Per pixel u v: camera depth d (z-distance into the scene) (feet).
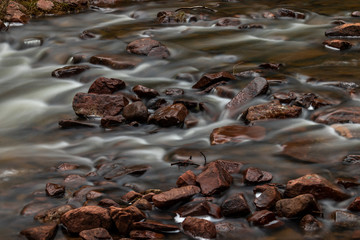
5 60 34.19
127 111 22.52
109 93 25.17
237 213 14.48
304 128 20.52
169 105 23.90
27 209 15.35
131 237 13.65
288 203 14.29
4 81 29.84
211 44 34.27
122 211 13.96
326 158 17.66
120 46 34.24
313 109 22.47
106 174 17.58
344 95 23.79
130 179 17.16
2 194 16.46
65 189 16.66
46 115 24.45
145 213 14.87
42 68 32.24
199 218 14.29
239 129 20.72
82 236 13.46
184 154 18.88
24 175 17.83
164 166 18.02
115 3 49.49
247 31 37.55
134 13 44.83
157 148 19.77
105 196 15.99
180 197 15.14
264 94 23.89
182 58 31.35
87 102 23.49
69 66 30.09
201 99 24.59
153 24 40.73
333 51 31.40
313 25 38.70
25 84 28.99
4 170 18.25
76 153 19.79
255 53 31.81
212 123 22.43
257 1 47.88
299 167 17.16
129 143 20.45
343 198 14.96
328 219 14.07
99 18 43.96
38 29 39.83
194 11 43.21
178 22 40.60
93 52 32.99
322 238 13.29
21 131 22.71
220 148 19.17
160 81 27.84
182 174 17.01
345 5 44.32
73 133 21.95
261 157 18.11
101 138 21.20
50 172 18.03
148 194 15.53
